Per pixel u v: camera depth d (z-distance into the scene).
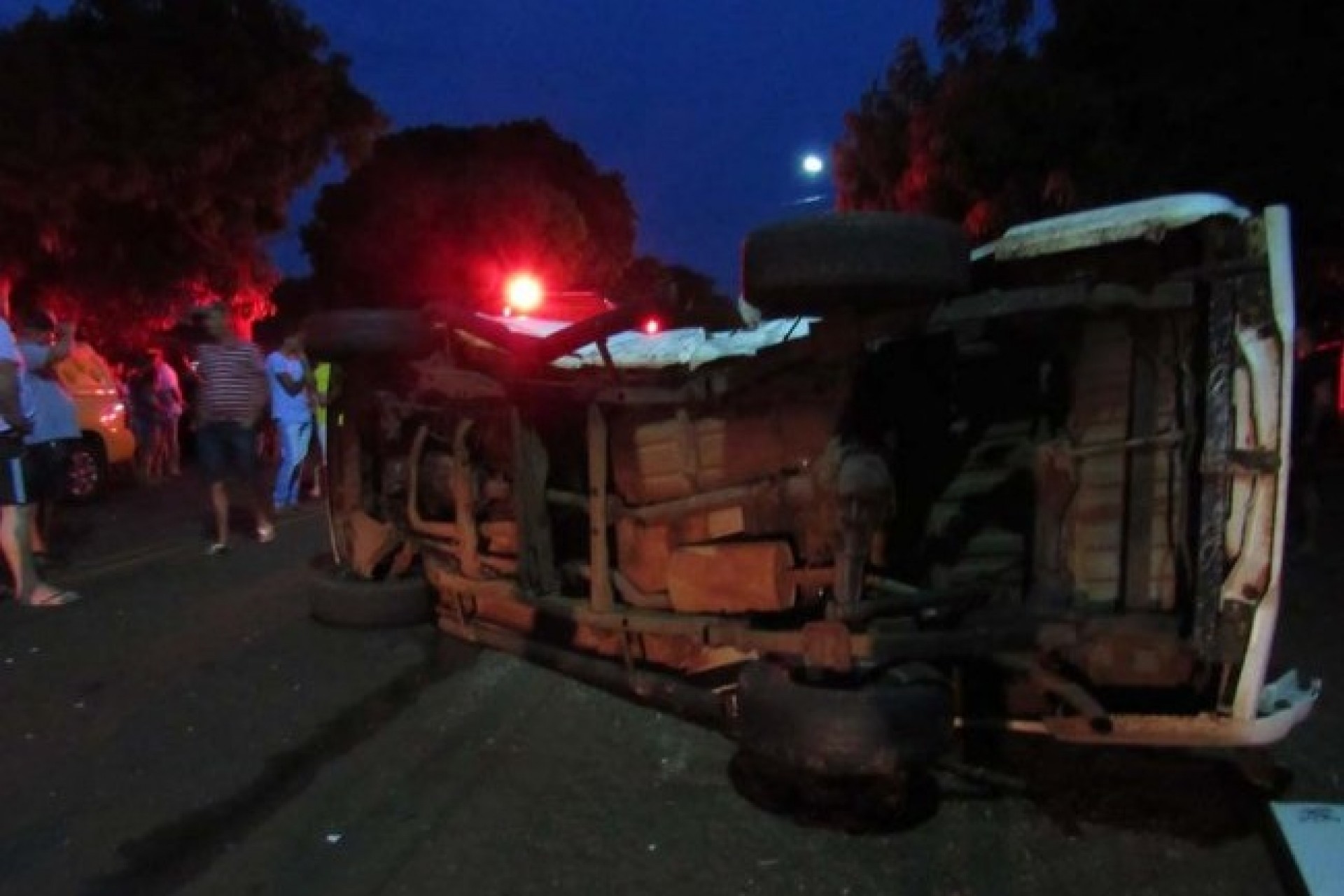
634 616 4.64
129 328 18.67
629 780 4.33
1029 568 4.00
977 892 3.48
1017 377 4.02
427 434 6.07
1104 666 3.76
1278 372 3.32
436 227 32.03
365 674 5.68
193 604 7.14
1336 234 12.30
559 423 5.33
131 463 13.76
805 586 4.27
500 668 5.74
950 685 3.80
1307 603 6.86
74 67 16.61
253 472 9.09
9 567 8.20
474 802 4.18
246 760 4.61
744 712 3.80
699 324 6.62
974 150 14.93
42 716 5.12
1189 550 3.57
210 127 17.73
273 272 21.08
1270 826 3.80
